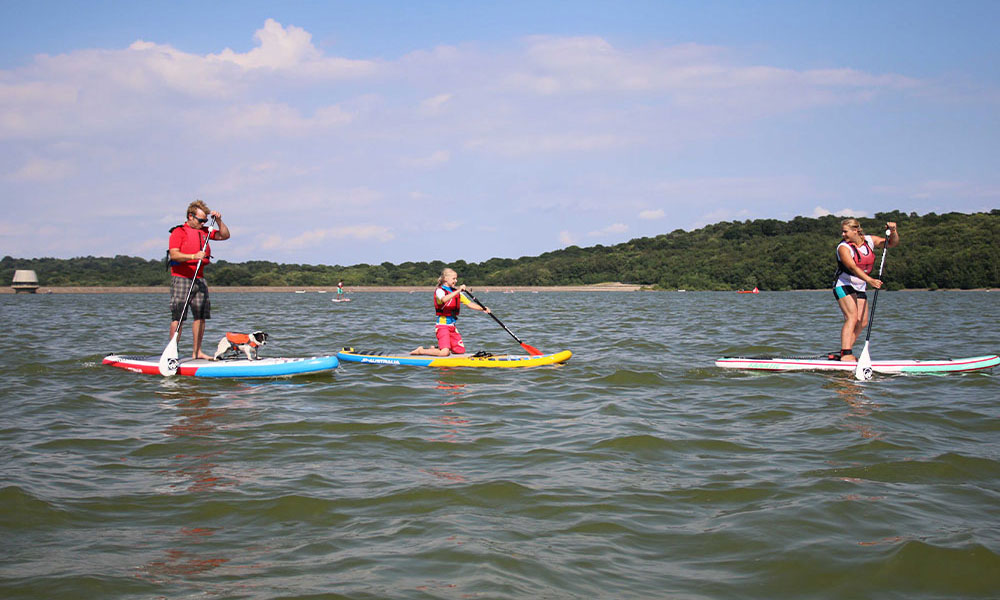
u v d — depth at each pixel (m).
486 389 9.25
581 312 33.69
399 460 5.87
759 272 109.69
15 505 4.71
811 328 20.41
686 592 3.55
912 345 14.81
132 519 4.54
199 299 10.46
